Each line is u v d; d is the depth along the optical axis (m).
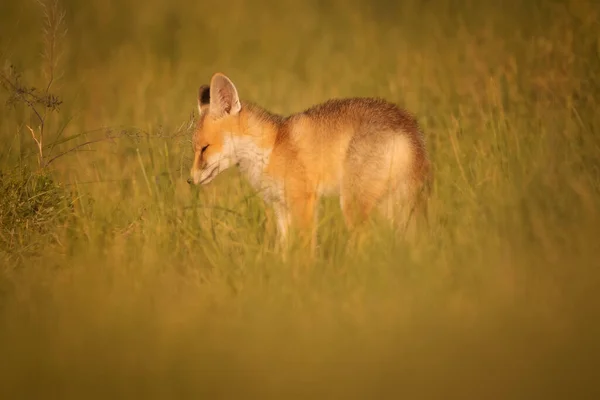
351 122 12.62
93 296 10.16
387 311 9.56
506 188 12.71
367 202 12.44
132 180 14.37
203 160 13.27
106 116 19.75
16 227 12.51
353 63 24.00
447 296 9.84
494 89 15.81
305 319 9.48
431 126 16.77
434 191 12.68
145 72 24.05
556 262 10.66
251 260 11.06
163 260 11.30
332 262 10.96
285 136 12.99
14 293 10.57
